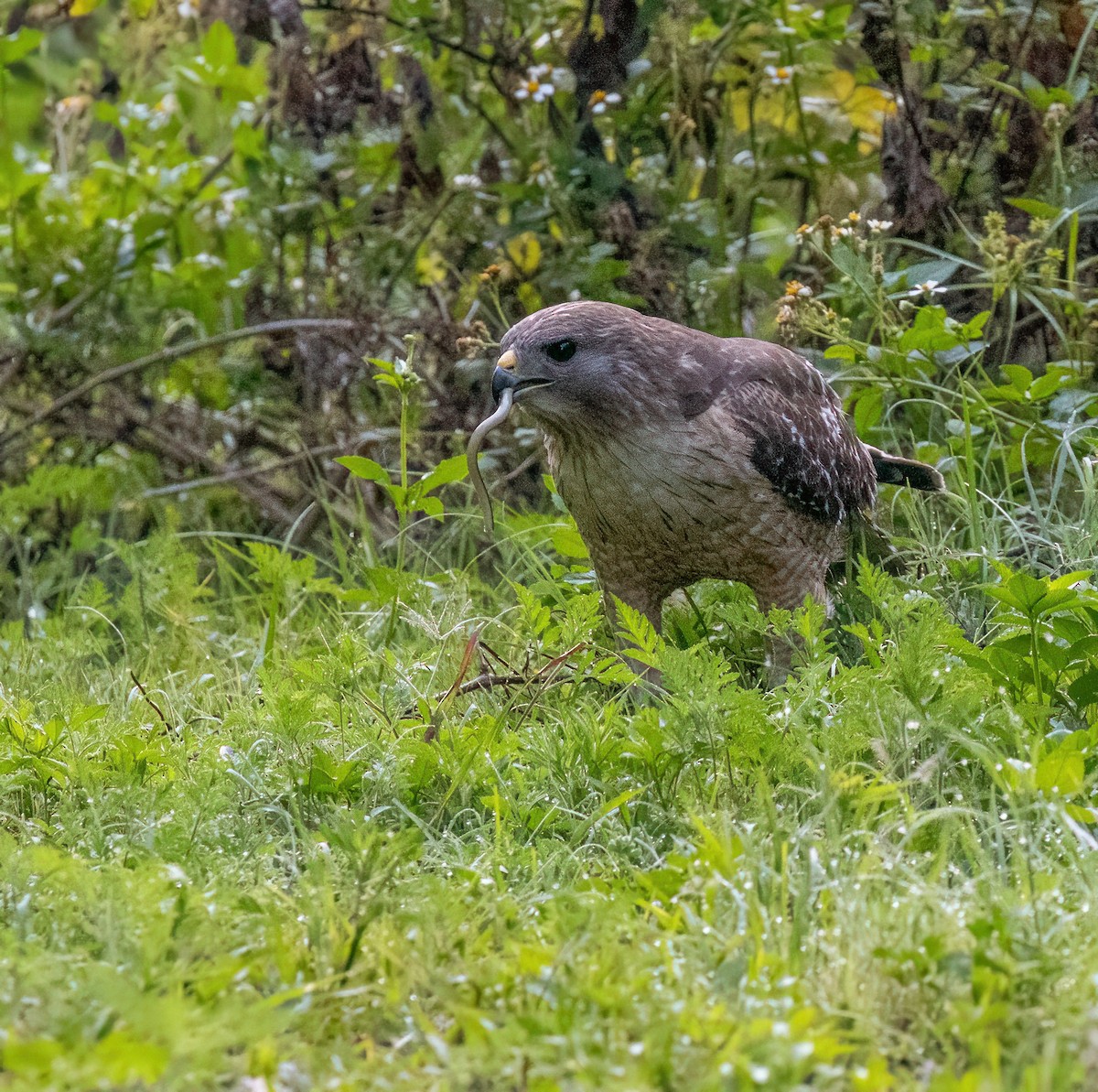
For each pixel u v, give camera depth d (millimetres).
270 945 5785
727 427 9078
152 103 15031
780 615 8750
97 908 5984
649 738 7582
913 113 12234
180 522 13430
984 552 9930
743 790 7359
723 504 9172
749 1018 5094
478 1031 5074
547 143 12828
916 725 7395
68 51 17672
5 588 12898
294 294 13711
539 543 11281
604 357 8930
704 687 7711
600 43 12672
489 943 5934
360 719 8406
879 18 12148
